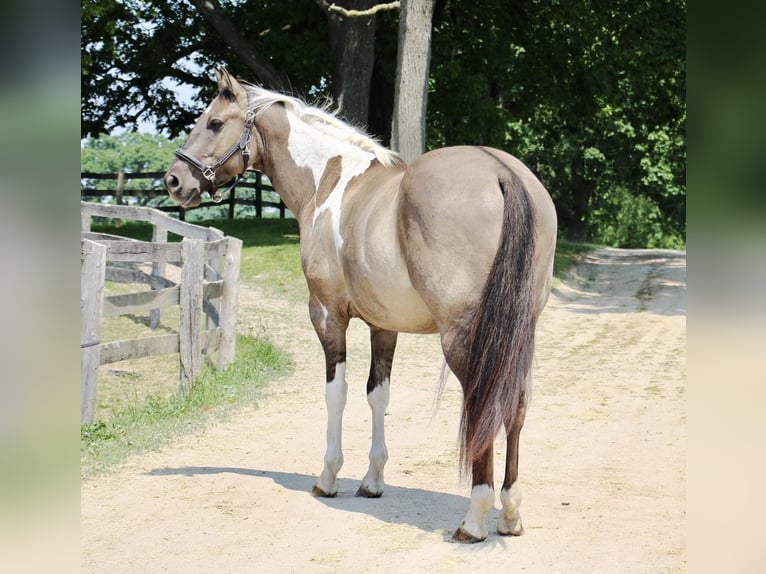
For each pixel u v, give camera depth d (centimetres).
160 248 883
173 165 545
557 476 555
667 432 680
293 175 530
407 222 412
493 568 388
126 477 567
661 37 2111
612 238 4734
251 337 1086
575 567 387
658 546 415
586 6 2123
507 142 3008
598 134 3462
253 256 1745
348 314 499
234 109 541
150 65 2202
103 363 702
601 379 924
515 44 2338
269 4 2150
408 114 1359
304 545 429
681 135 3094
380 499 514
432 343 1155
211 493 529
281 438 679
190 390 808
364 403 811
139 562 407
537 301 421
